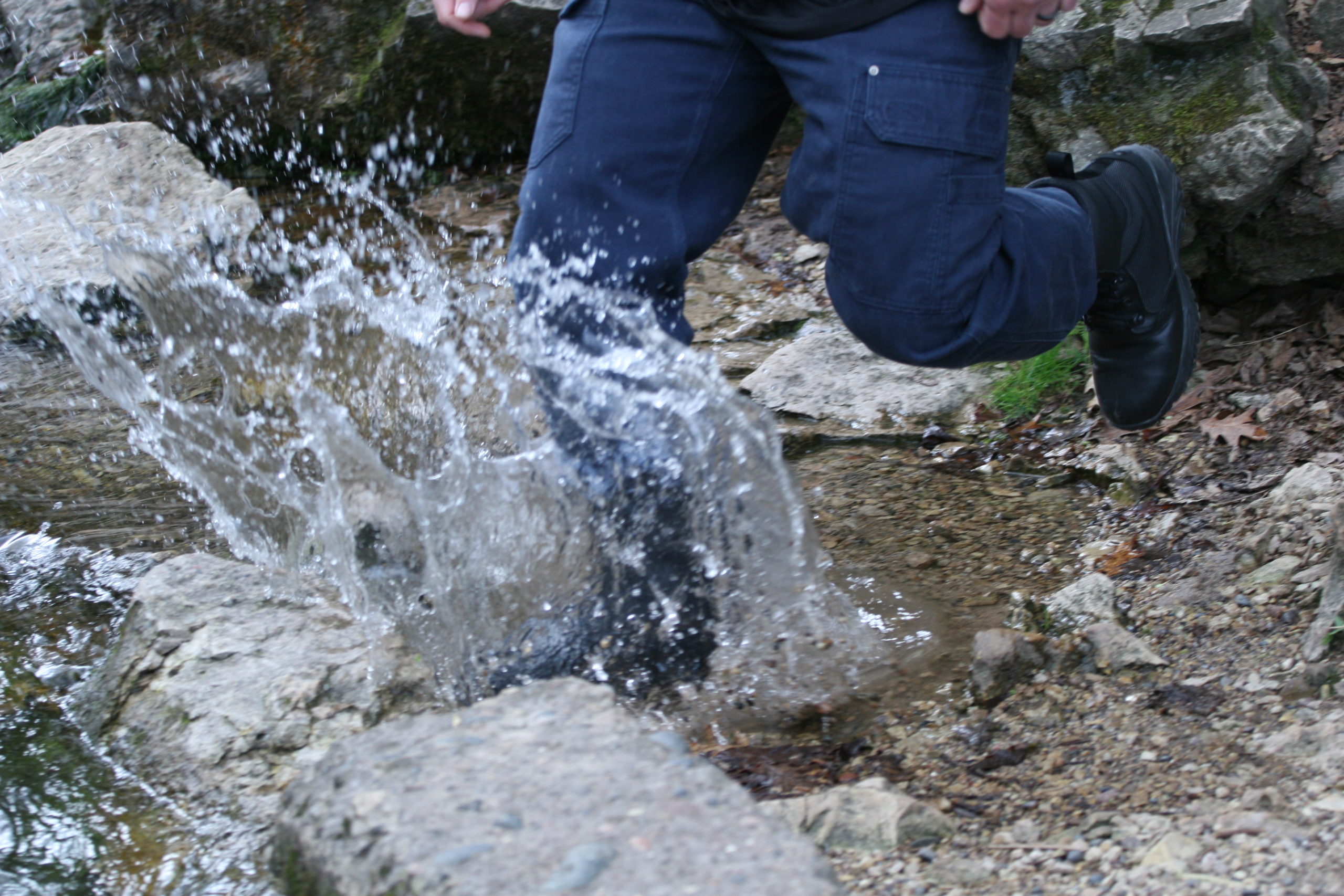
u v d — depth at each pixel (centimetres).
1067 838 159
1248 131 286
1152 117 302
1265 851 147
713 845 128
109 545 256
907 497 273
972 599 231
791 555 225
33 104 523
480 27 223
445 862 126
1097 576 222
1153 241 232
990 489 275
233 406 313
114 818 176
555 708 157
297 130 512
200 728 190
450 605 214
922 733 191
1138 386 245
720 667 207
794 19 190
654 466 210
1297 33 304
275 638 208
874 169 187
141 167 446
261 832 171
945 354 203
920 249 191
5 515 269
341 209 474
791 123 483
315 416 265
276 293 391
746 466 222
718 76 202
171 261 393
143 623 211
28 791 182
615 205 204
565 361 212
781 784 180
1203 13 292
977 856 158
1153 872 146
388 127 513
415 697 197
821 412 313
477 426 295
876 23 185
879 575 240
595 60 201
